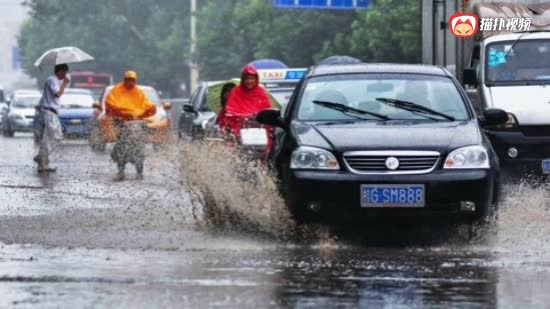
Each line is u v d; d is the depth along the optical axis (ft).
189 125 198.59
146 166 139.44
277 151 90.89
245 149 104.83
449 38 156.04
